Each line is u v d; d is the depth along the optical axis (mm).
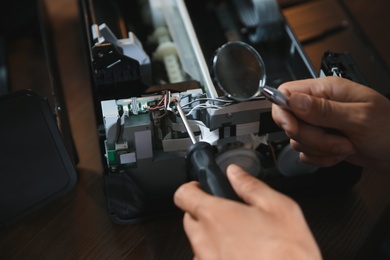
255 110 681
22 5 1059
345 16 1111
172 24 943
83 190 834
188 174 731
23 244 757
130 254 742
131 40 809
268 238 449
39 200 733
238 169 532
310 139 624
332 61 760
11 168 668
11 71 1028
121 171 711
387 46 1101
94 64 734
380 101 620
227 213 467
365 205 803
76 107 969
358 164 728
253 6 992
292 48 911
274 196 490
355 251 741
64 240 762
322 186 809
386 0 1197
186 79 879
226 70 544
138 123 665
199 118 708
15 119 620
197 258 475
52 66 1004
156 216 770
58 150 686
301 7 1128
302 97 577
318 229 770
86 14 871
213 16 1035
